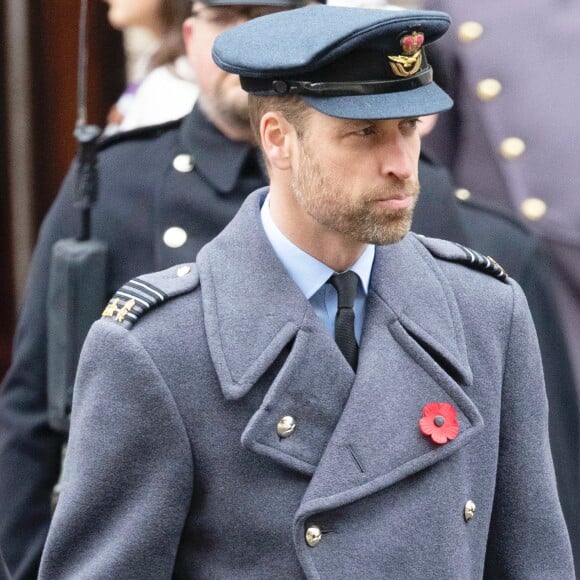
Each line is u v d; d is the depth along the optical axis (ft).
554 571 36.01
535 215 53.47
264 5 44.37
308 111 33.63
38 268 48.14
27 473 48.03
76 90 75.20
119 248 46.52
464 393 34.73
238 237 35.63
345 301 35.04
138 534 34.50
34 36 74.74
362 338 34.96
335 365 34.45
